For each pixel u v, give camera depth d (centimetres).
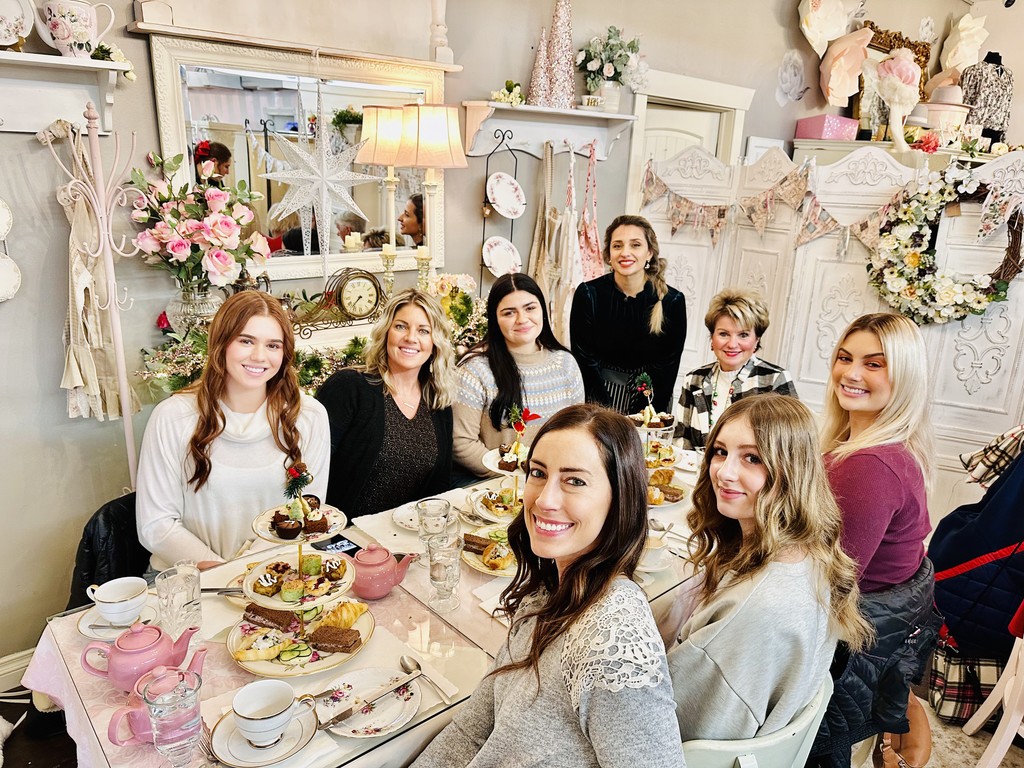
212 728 109
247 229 262
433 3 293
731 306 230
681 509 194
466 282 295
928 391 163
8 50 194
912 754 197
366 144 264
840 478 155
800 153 510
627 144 404
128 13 223
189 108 239
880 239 328
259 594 132
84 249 215
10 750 196
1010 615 214
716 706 114
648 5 389
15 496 226
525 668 101
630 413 299
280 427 183
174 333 241
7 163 206
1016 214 297
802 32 491
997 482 224
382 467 216
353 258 296
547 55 340
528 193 364
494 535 169
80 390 223
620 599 96
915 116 531
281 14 254
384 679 121
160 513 176
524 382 241
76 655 126
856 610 123
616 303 294
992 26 598
